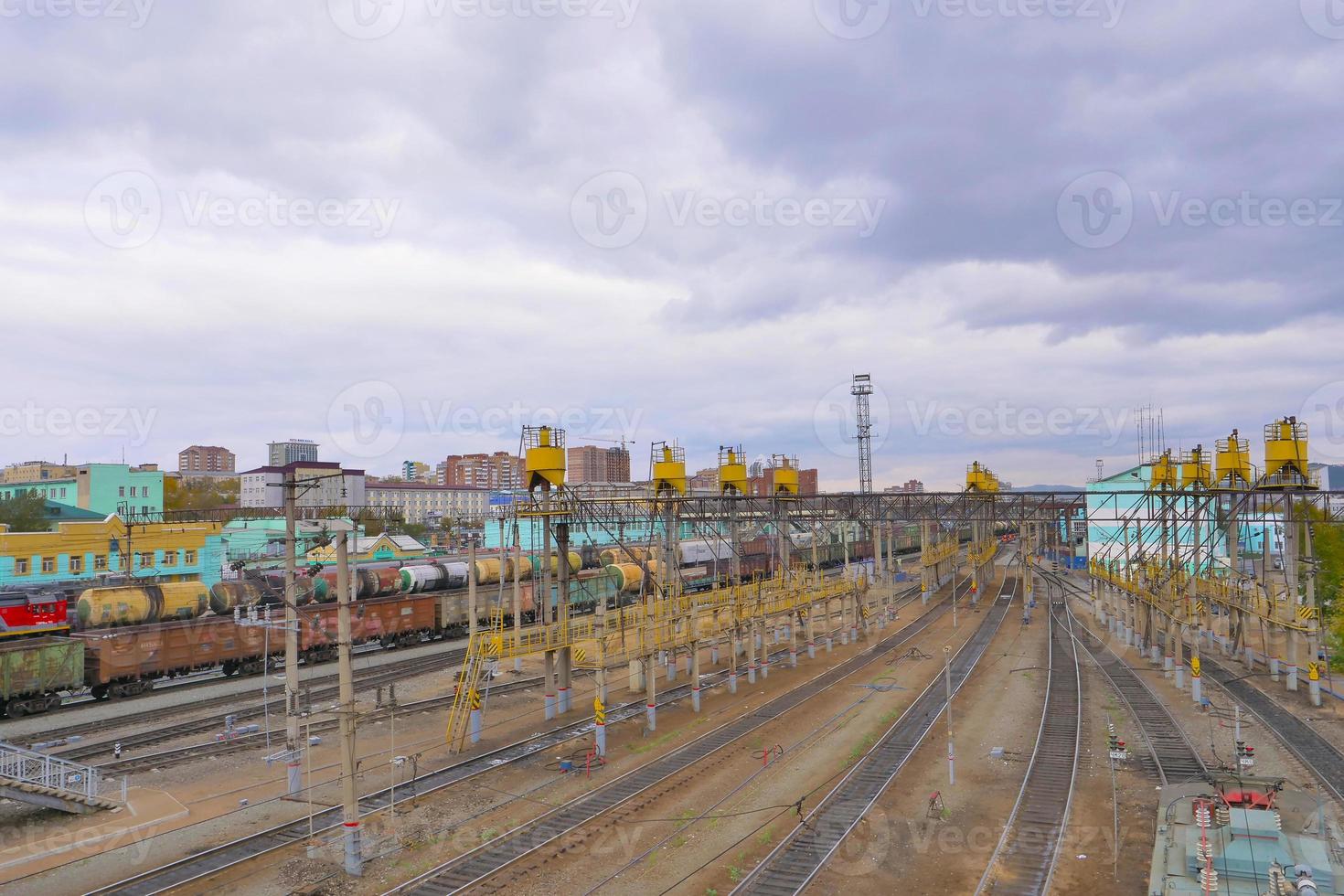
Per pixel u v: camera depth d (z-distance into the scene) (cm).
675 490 4519
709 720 3753
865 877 2134
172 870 2123
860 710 3919
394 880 2106
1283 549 5619
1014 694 4269
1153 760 3091
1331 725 3650
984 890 2045
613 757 3162
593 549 7244
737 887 2045
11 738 3316
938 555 9269
